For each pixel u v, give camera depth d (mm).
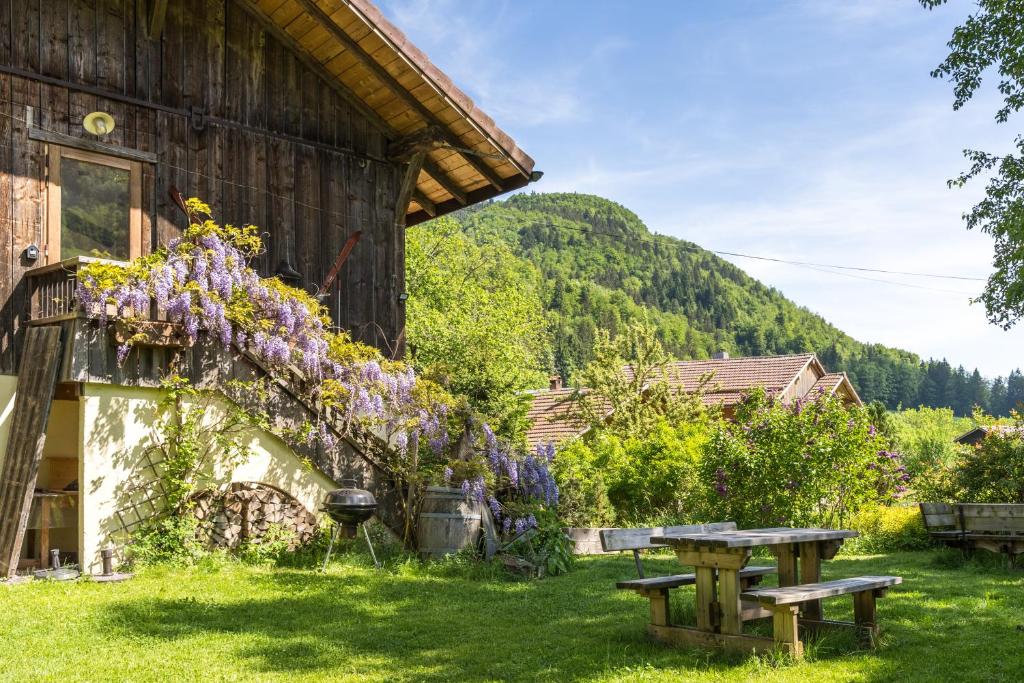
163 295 9406
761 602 5848
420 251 32156
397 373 11211
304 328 10633
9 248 9898
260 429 10523
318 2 11688
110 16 11086
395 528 11281
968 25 19156
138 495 9539
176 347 9812
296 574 9258
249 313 10320
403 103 13258
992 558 11625
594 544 14555
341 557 10320
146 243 11133
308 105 13055
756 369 34156
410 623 7211
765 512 13812
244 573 9172
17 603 7457
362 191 13555
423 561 10531
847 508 14508
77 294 9078
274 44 12742
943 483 15562
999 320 19922
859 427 14336
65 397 10258
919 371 140375
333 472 11000
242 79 12344
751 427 14375
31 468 8852
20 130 10148
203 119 11820
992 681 5309
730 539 6098
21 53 10258
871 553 13648
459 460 10992
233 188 12078
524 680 5516
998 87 18969
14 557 8633
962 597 8469
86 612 7172
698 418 22516
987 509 11625
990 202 19625
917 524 13984
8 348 9758
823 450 13680
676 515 17281
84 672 5602
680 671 5633
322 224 13008
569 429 24891
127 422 9516
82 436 9164
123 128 11062
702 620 6363
